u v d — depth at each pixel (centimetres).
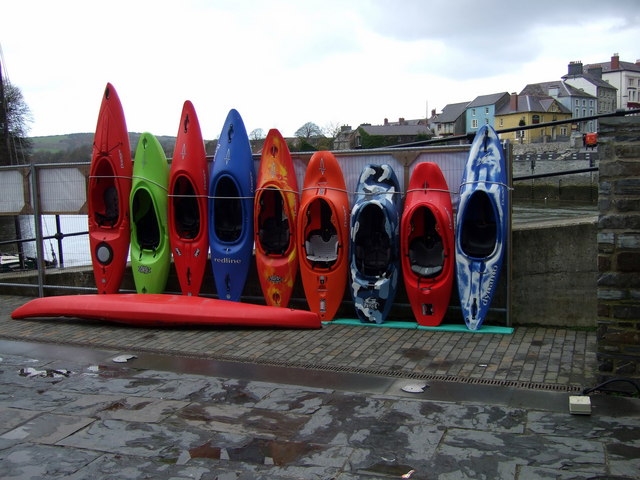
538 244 621
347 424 405
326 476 340
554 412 408
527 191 3597
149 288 764
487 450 360
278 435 394
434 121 8056
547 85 7888
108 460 369
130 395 475
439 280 630
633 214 423
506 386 460
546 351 543
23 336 661
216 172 720
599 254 435
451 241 625
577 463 340
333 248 696
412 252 667
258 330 654
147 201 780
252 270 755
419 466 345
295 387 477
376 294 653
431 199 632
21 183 862
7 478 351
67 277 864
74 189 830
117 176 769
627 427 381
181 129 746
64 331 678
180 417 429
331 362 535
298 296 730
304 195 680
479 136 627
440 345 573
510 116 7112
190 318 661
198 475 347
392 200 654
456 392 452
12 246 1734
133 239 773
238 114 726
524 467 338
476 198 638
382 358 540
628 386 431
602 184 431
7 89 3369
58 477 351
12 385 506
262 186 695
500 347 560
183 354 578
